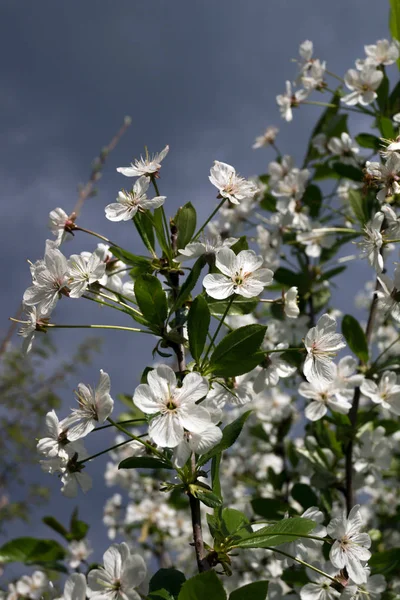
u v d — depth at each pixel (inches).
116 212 25.0
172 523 46.9
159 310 24.1
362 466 31.8
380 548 35.9
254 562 34.0
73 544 31.9
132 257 25.0
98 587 22.4
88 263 24.5
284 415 41.3
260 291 23.9
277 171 37.4
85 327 24.3
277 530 23.6
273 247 37.1
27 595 30.4
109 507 49.3
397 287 25.5
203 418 22.5
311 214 38.1
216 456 24.4
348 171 35.2
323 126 40.0
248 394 26.0
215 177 25.0
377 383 31.3
